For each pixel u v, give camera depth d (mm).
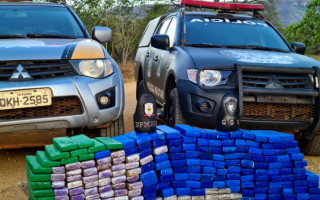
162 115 5355
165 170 2834
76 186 2584
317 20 19297
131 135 2896
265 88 4113
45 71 3799
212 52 4621
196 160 2883
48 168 2525
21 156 4488
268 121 4203
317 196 3021
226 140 2926
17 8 5102
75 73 3896
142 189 2770
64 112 3814
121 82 4207
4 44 4059
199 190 2879
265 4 26391
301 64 4387
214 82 4152
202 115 4152
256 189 2963
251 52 4758
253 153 2941
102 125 4086
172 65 4820
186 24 5363
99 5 28844
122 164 2707
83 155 2600
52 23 4926
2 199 3266
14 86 3627
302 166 2994
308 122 4305
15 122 3645
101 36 4926
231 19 5648
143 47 7422
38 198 2525
